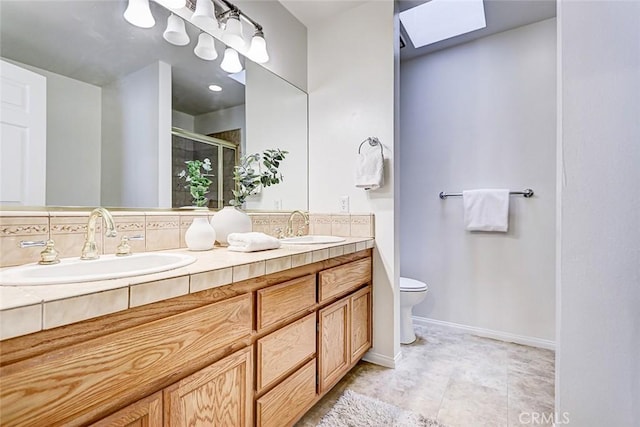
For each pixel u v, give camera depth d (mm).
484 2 2150
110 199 1269
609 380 980
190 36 1579
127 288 716
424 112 2814
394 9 2061
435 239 2754
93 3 1232
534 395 1688
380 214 2076
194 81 1611
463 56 2646
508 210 2428
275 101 2104
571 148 1043
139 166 1382
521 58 2422
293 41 2258
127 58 1334
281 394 1233
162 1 1393
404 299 2342
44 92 1095
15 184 1015
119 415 717
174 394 836
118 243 1249
